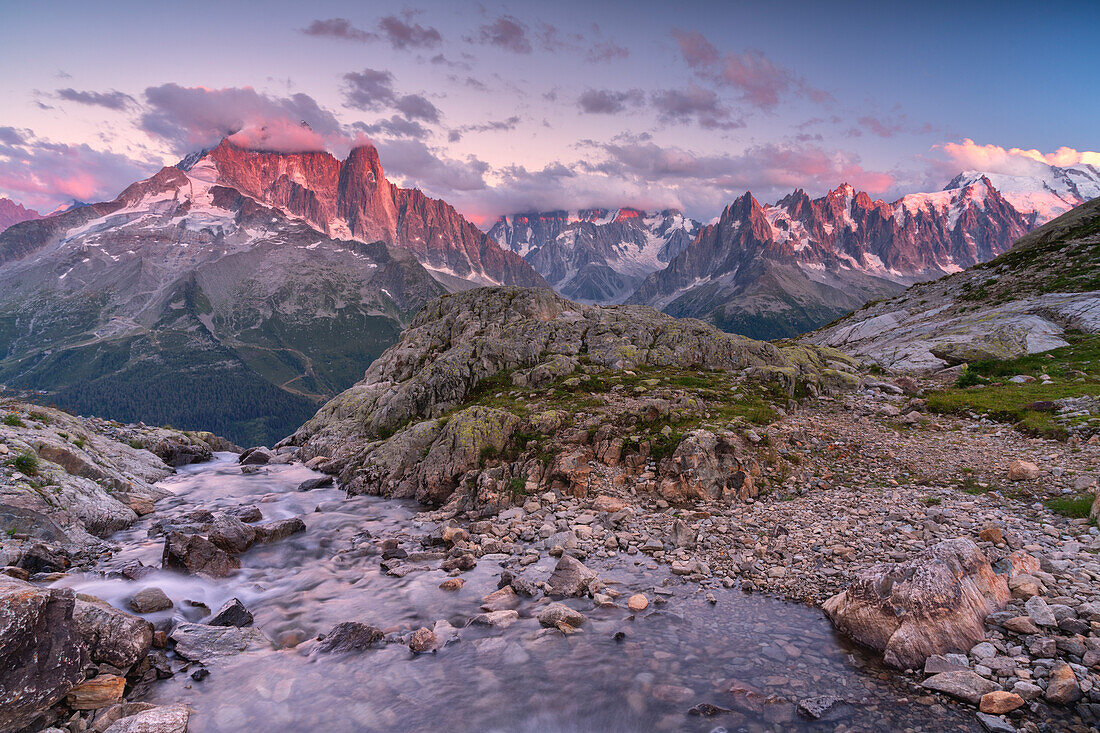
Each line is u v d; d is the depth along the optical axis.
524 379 38.75
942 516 18.34
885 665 11.70
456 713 11.16
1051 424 25.28
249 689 12.17
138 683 12.25
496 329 45.50
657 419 29.48
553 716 10.91
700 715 10.47
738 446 25.25
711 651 12.66
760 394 34.44
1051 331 41.56
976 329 45.25
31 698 10.30
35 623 10.68
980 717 9.68
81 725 10.53
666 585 16.28
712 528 20.11
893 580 12.73
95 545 21.50
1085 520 16.78
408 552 20.89
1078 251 55.75
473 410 30.77
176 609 16.19
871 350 53.53
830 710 10.27
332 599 17.02
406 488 29.75
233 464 41.69
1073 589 12.91
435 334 49.53
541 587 16.73
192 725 10.87
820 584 15.42
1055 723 9.25
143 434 41.09
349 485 31.83
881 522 18.91
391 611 15.87
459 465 28.30
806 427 29.55
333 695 11.91
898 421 30.17
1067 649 10.78
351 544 22.53
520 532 21.77
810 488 23.27
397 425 38.81
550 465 26.66
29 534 19.55
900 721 9.85
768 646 12.71
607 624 14.17
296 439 45.09
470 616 15.33
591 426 29.00
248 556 21.20
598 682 11.80
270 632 15.08
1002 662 10.78
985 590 12.70
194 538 19.66
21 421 28.36
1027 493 19.64
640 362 41.69
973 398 31.16
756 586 15.77
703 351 42.22
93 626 12.16
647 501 23.45
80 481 24.75
